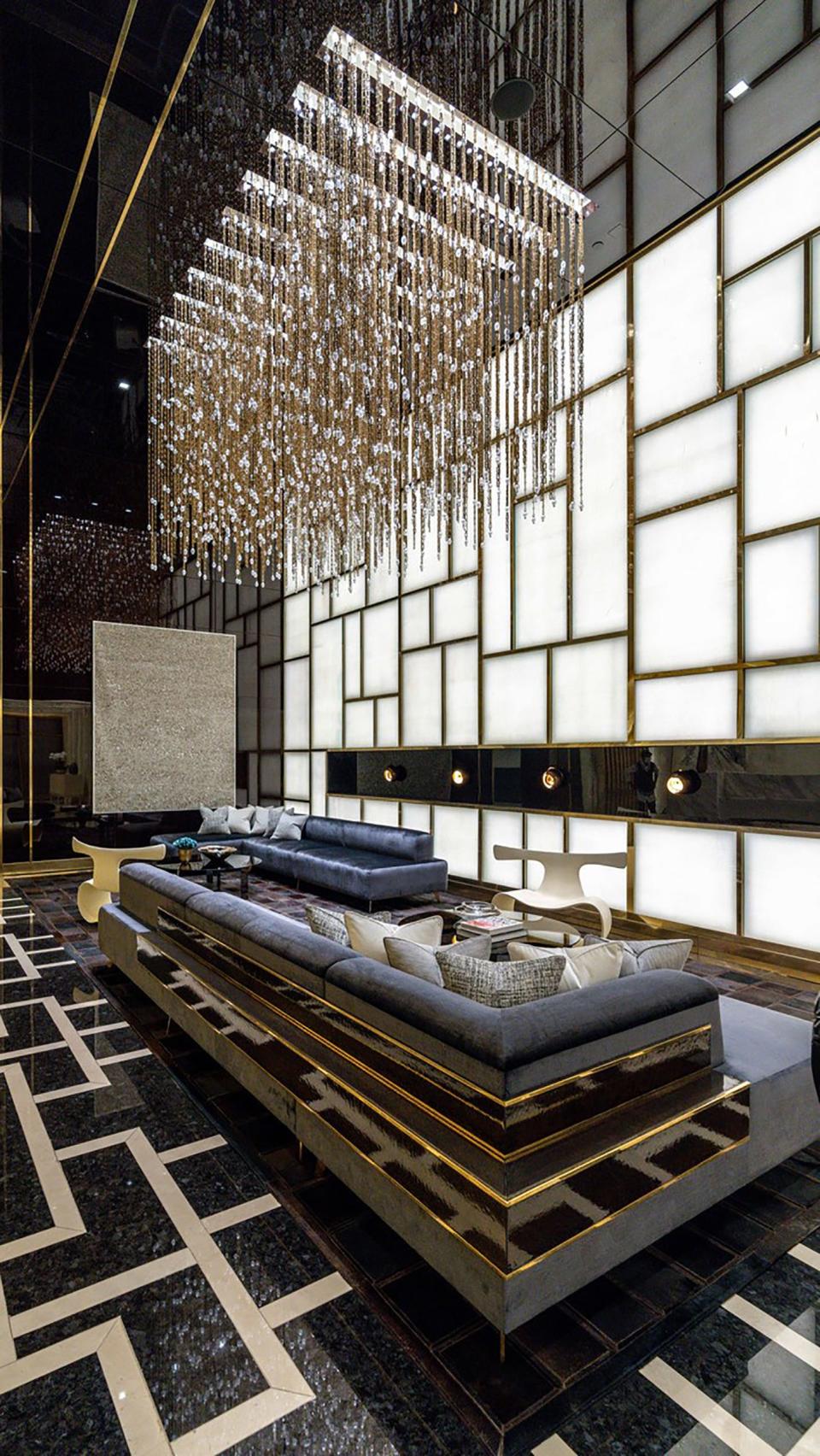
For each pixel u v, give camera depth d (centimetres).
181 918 328
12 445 742
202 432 587
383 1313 166
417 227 411
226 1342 158
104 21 308
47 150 386
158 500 680
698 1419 139
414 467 537
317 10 287
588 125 352
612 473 509
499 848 507
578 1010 175
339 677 826
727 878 438
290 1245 190
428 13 285
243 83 333
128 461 792
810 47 335
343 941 261
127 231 445
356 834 715
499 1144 151
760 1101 203
